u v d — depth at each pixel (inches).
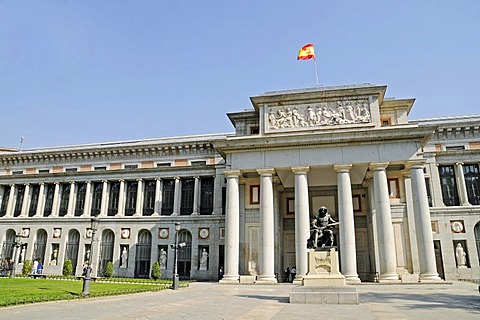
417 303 782.5
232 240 1551.4
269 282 1469.0
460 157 1840.6
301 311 640.4
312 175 1708.9
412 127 1480.1
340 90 1598.2
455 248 1737.2
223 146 1624.0
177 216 2052.2
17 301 689.0
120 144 2416.3
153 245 2047.2
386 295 989.8
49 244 2204.7
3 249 2290.8
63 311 621.0
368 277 1753.2
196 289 1222.9
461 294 1012.5
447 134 1900.8
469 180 1838.1
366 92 1579.7
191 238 2016.5
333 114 1593.3
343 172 1504.7
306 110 1627.7
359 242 1809.8
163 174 2143.2
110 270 1967.3
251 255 1658.5
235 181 1603.1
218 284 1472.7
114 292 952.3
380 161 1492.4
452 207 1774.1
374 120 1551.4
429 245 1409.9
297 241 1471.5
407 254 1567.4
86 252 2144.4
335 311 641.6
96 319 535.2
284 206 1924.2
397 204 1632.6
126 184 2214.6
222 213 1996.8
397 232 1606.8
